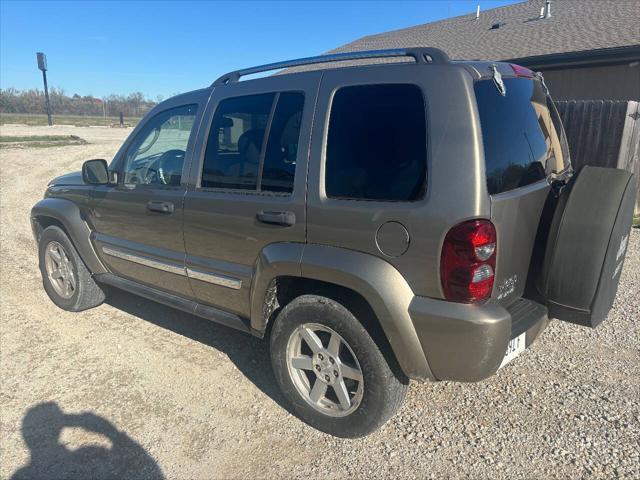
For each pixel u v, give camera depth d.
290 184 2.96
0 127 33.25
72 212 4.57
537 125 3.14
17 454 2.90
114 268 4.44
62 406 3.35
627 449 2.81
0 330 4.51
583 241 2.64
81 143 21.80
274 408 3.32
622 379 3.49
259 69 3.39
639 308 4.61
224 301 3.50
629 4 12.98
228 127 3.37
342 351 2.93
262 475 2.72
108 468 2.79
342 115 2.81
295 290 3.18
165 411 3.29
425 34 18.47
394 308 2.54
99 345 4.21
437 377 2.62
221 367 3.84
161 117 3.89
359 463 2.79
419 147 2.53
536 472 2.67
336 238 2.75
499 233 2.47
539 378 3.54
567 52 10.57
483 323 2.39
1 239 7.71
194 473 2.75
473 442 2.92
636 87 10.18
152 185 3.85
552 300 2.79
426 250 2.46
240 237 3.21
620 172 2.76
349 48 20.03
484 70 2.63
